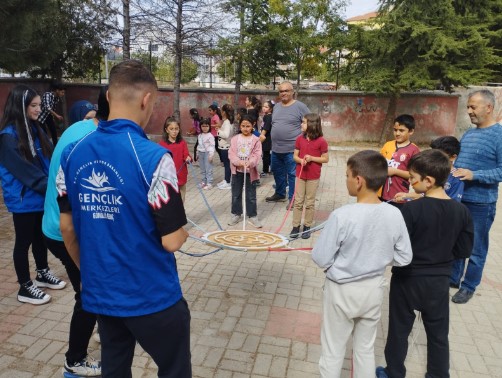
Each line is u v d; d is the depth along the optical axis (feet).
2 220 20.07
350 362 10.54
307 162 18.42
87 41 49.01
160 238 6.17
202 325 11.94
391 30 44.62
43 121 16.11
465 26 45.06
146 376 9.75
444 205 8.75
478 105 12.66
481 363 10.77
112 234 6.03
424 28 42.09
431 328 9.14
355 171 8.14
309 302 13.48
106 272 6.11
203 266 15.90
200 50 44.60
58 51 36.83
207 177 28.37
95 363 9.68
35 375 9.68
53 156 8.96
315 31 48.49
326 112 51.16
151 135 52.49
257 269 15.81
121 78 6.12
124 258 6.03
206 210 23.30
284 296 13.82
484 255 13.61
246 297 13.66
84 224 6.20
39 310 12.41
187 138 50.98
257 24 48.39
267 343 11.20
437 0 44.42
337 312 8.32
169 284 6.37
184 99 51.26
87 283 6.32
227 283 14.60
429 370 9.41
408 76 44.47
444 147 12.53
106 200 5.97
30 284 12.81
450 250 8.86
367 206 8.05
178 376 6.77
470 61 46.24
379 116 51.13
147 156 5.86
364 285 8.12
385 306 13.53
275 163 24.12
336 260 8.22
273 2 46.44
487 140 12.69
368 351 8.53
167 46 44.27
